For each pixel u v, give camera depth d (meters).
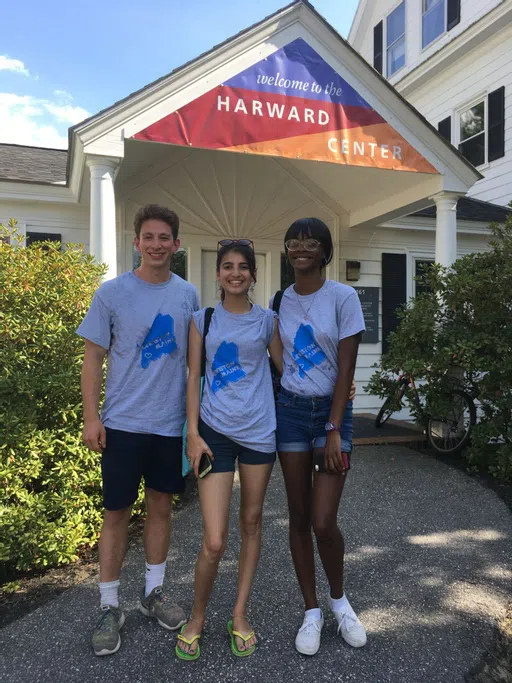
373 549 3.27
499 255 5.17
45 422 3.18
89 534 3.29
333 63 5.14
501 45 10.30
